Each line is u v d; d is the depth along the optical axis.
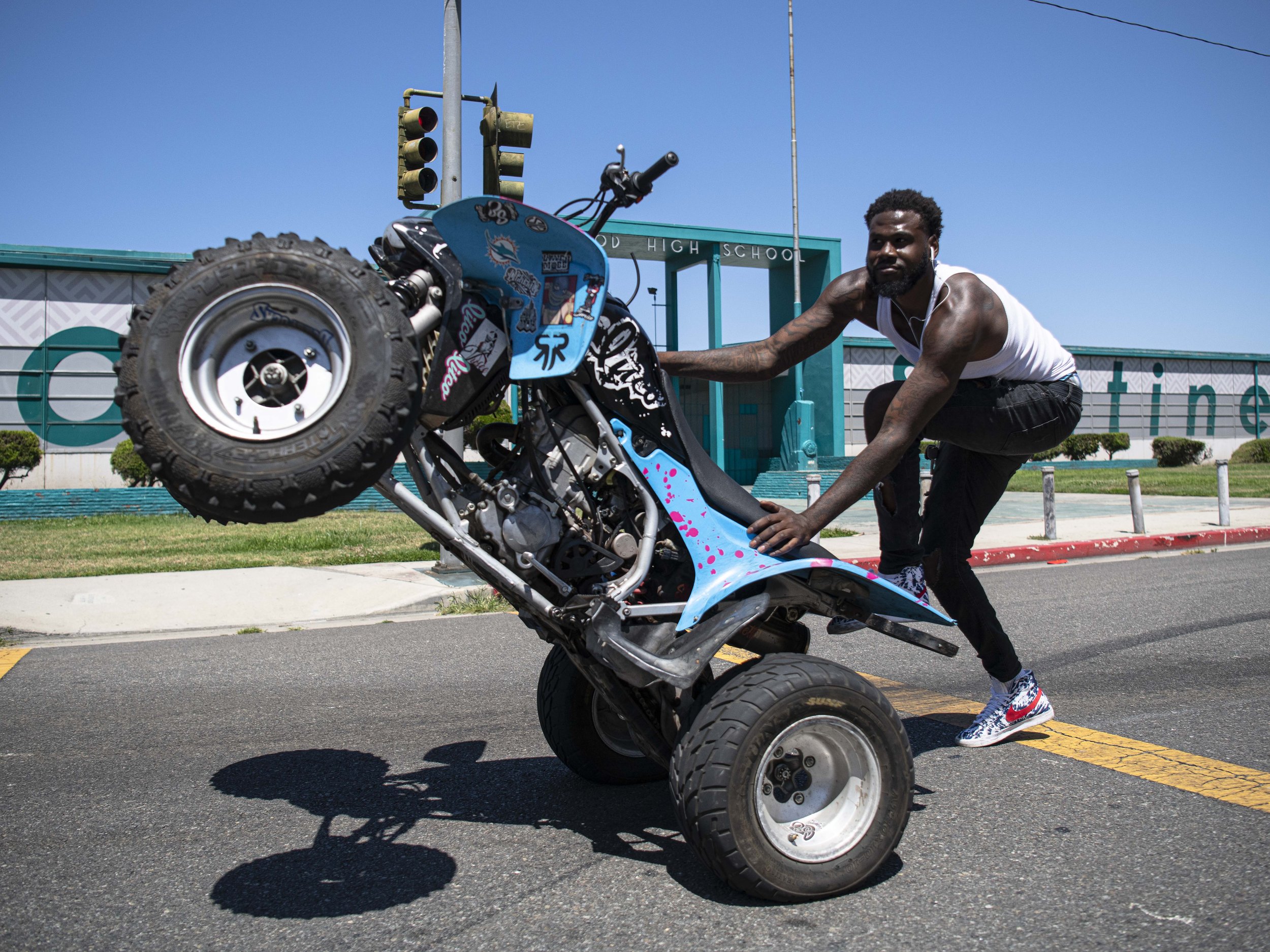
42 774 4.12
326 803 3.71
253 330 2.55
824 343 3.93
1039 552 11.43
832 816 2.88
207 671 6.12
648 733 3.15
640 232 24.53
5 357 21.00
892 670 6.00
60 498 17.73
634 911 2.73
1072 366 3.99
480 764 4.21
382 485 2.78
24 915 2.76
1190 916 2.65
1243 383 42.00
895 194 3.45
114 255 21.30
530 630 7.38
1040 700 4.38
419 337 2.81
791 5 25.38
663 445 3.04
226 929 2.65
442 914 2.72
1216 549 12.22
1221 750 4.23
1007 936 2.55
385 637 7.21
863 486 3.19
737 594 3.09
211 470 2.44
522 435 3.04
